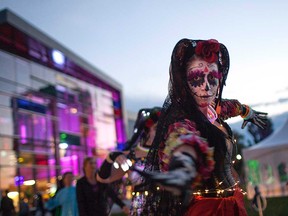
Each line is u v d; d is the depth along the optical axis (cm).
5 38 2270
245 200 226
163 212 208
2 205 1495
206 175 159
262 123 297
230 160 214
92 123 3141
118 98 3725
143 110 340
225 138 205
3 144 2088
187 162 148
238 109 277
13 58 2286
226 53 221
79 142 2861
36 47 2478
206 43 200
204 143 160
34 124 2358
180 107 199
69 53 2819
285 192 1709
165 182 139
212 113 216
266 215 936
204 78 199
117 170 310
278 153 1772
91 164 479
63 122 2692
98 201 477
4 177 2044
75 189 489
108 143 3391
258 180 1747
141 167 324
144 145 330
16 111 2223
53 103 2594
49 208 495
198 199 199
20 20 2297
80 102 2992
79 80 3023
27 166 2209
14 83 2253
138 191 231
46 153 2409
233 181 213
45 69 2584
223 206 199
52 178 2395
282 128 1866
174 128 179
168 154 169
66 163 2609
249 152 1811
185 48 204
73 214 482
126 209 483
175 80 203
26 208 1230
